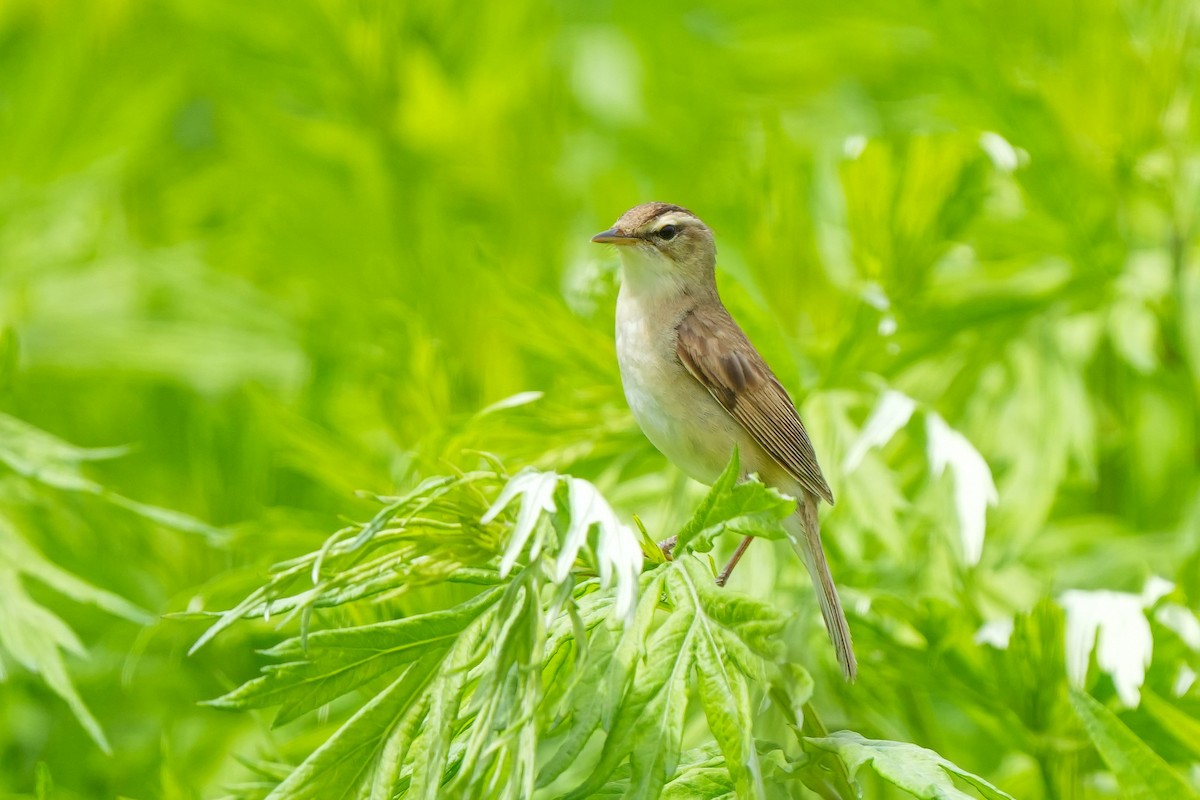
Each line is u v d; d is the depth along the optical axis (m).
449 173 13.38
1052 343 10.55
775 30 13.62
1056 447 10.20
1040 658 8.24
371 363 11.62
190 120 15.25
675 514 9.90
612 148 14.50
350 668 5.83
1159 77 10.92
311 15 12.90
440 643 5.89
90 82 13.70
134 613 8.70
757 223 11.01
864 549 10.23
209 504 11.58
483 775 5.66
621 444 10.06
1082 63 11.05
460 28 13.64
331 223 12.55
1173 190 10.79
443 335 11.02
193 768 10.09
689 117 13.95
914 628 8.73
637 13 14.73
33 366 12.48
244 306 12.98
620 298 9.91
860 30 13.23
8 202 13.32
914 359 10.70
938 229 10.41
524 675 5.52
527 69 13.67
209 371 12.55
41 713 10.66
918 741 9.32
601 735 9.38
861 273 10.43
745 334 9.84
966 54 11.41
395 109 13.23
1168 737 8.23
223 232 13.87
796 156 11.49
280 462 11.72
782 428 9.28
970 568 9.30
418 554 6.06
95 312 12.88
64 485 8.91
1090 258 10.86
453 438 9.23
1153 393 10.83
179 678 10.66
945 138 10.40
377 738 5.77
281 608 5.72
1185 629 8.21
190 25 13.64
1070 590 8.88
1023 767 9.54
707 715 5.57
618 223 9.99
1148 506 10.81
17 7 14.38
